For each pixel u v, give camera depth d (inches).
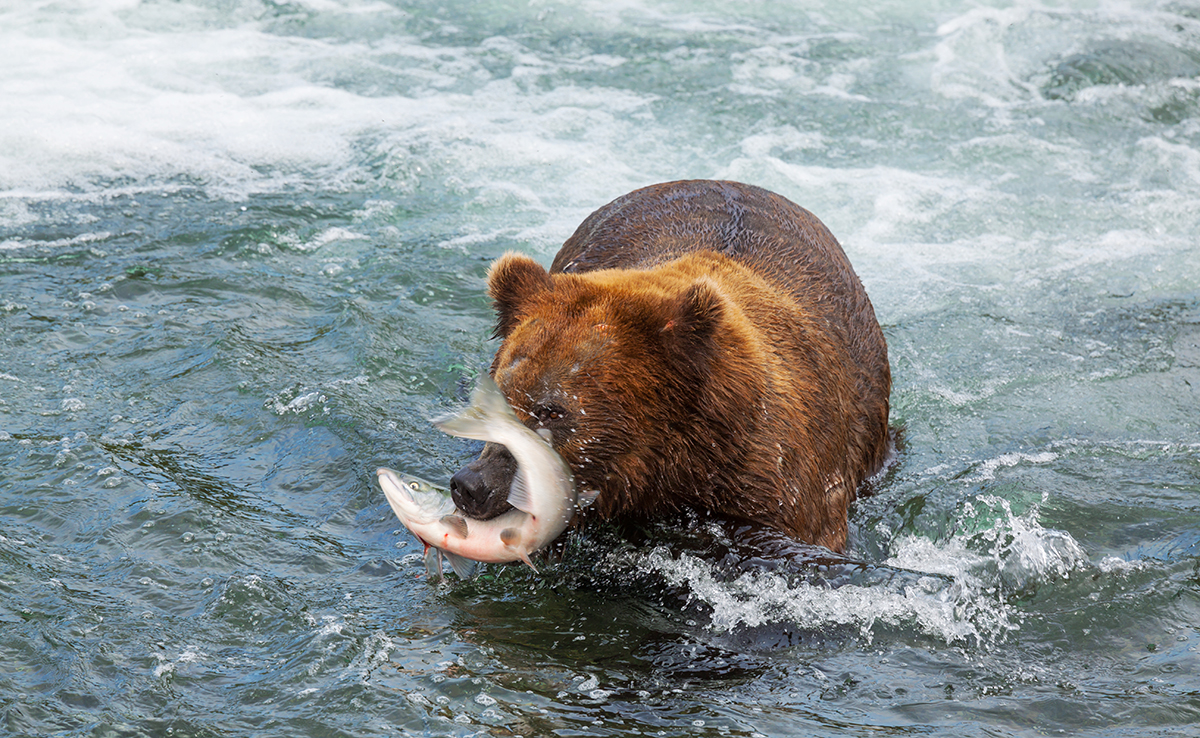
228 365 566.3
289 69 1036.5
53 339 587.8
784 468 442.0
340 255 710.5
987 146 922.7
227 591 403.2
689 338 420.8
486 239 740.7
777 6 1224.8
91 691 350.3
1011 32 1147.3
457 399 554.6
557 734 342.0
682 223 543.2
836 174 864.9
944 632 408.2
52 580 405.7
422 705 351.6
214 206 772.0
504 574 434.6
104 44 1070.4
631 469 431.5
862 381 512.7
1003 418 576.7
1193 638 404.2
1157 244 776.9
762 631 406.6
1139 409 582.9
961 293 703.1
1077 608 423.5
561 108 965.2
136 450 496.1
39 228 728.3
